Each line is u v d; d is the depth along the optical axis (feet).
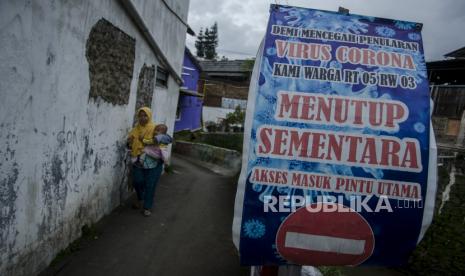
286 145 7.16
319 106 7.22
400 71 7.47
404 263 7.36
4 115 9.53
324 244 7.19
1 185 9.68
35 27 10.55
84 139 15.19
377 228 7.18
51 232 12.79
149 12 23.57
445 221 22.90
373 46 7.66
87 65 14.61
